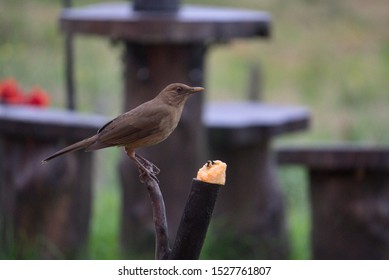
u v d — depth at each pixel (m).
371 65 29.11
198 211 6.27
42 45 25.86
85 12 12.10
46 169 11.36
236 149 13.28
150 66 11.66
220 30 11.14
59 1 29.66
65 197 11.55
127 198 12.22
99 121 11.31
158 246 6.54
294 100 25.86
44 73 23.69
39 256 11.44
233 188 13.36
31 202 11.45
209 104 15.17
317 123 23.23
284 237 13.75
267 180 13.59
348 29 31.98
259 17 11.70
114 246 12.61
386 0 33.75
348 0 33.75
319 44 30.81
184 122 11.68
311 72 28.48
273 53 30.19
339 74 28.28
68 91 13.79
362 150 11.84
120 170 12.27
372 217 12.15
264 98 26.06
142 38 11.05
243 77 27.47
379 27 32.06
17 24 26.97
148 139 7.88
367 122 22.59
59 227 11.57
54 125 11.17
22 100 12.88
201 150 11.94
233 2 33.50
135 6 12.06
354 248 12.27
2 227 11.62
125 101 11.94
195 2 32.94
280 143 21.00
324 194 12.35
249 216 13.36
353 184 12.19
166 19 11.00
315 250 12.56
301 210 17.27
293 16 32.75
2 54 23.64
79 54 26.36
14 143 11.47
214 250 12.99
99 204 15.40
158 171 7.88
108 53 26.69
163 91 8.08
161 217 6.56
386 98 25.59
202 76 11.89
